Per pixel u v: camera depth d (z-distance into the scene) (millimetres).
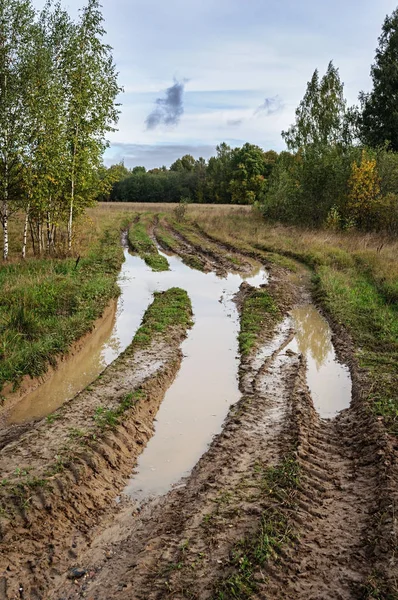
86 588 4969
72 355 11359
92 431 7586
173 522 5902
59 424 7871
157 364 10641
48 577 5082
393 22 34656
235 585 4652
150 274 20719
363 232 27062
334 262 21047
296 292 17344
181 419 8656
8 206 19172
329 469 6855
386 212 26344
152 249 26391
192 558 5141
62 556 5395
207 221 38969
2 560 5121
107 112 21359
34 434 7531
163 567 5090
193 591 4680
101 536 5781
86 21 20297
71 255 20844
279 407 8805
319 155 32031
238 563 4945
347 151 32156
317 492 6277
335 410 8859
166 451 7660
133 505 6391
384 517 5504
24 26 17828
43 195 18719
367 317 13516
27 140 17922
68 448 7059
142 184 92438
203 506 6078
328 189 30266
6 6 17547
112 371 10172
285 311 14992
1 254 20031
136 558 5332
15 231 26281
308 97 35562
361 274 19016
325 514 5840
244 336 12555
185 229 35969
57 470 6496
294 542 5285
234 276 20516
